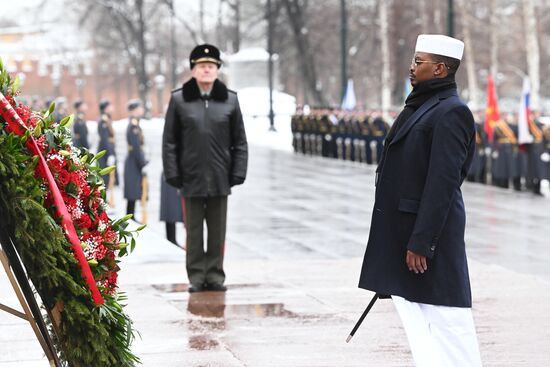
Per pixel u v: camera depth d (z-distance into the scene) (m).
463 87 110.62
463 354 8.11
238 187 35.12
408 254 8.01
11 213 6.56
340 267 16.66
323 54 100.75
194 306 13.06
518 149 36.19
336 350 10.74
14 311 7.01
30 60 122.75
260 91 85.38
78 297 6.88
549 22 105.44
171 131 14.02
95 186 7.26
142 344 10.96
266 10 81.94
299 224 24.72
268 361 10.27
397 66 89.81
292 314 12.61
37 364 9.92
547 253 20.12
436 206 7.94
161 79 115.56
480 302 13.55
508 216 27.20
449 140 8.00
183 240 23.08
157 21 132.00
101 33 126.44
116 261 7.34
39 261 6.68
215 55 13.93
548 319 12.44
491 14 95.88
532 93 71.88
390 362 10.26
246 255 19.53
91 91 127.62
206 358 10.37
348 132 50.91
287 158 52.62
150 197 31.80
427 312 8.16
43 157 6.82
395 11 89.81
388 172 8.24
